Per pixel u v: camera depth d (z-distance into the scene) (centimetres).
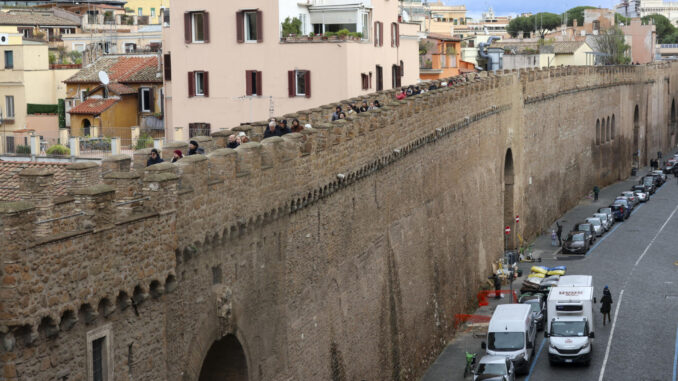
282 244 3859
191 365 3120
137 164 3341
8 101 8988
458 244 7212
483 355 6488
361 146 4847
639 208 12500
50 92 9150
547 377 6328
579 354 6438
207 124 7831
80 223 2522
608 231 10956
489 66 13725
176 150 3391
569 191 12225
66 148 5681
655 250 9881
